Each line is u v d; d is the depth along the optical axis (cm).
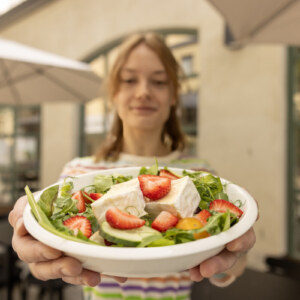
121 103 64
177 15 233
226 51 203
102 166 67
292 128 179
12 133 374
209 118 213
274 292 91
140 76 62
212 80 211
